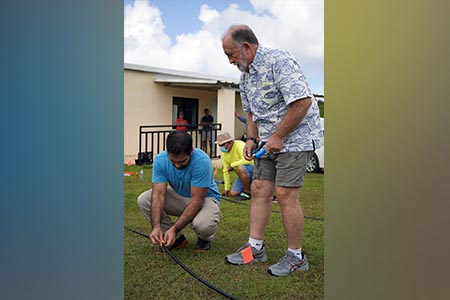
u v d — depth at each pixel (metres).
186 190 2.50
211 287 1.92
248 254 2.24
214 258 2.37
